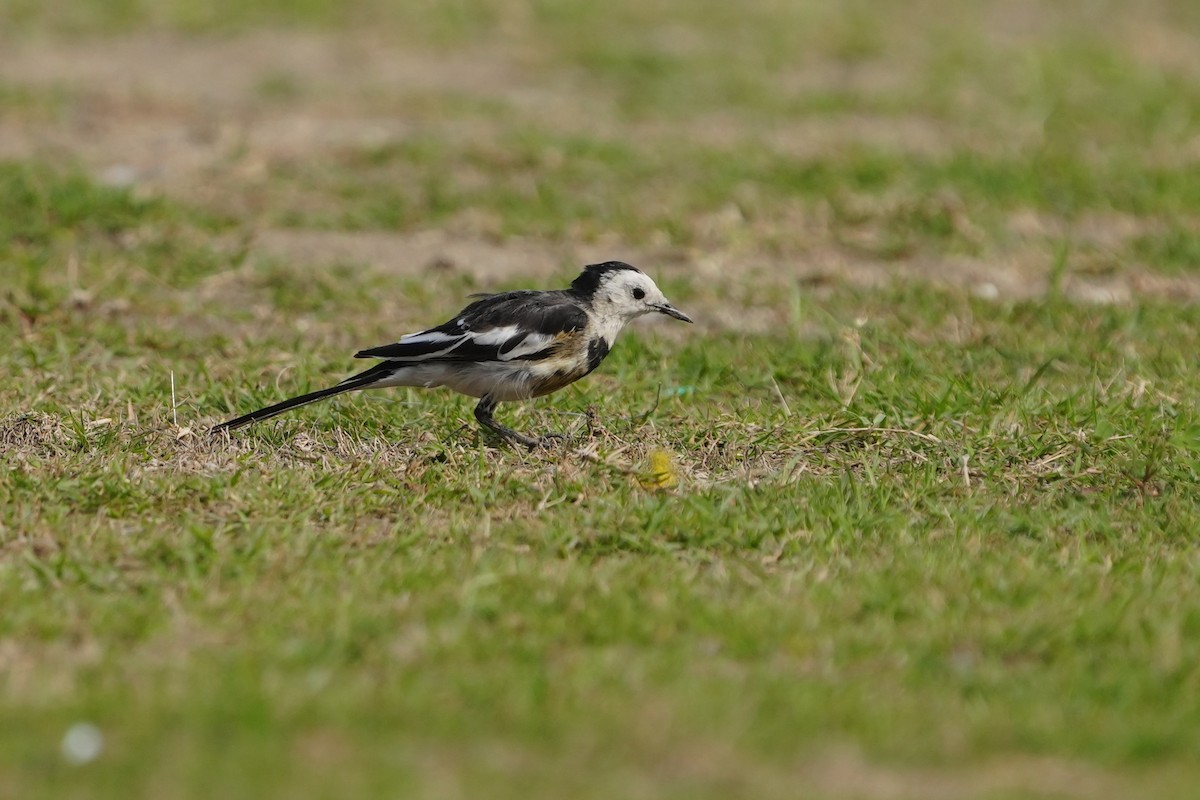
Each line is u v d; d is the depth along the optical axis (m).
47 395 13.34
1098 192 20.78
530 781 7.89
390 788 7.73
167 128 23.00
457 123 23.95
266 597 9.80
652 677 8.91
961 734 8.43
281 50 28.20
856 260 18.70
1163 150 23.08
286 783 7.75
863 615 9.85
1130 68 27.61
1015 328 16.09
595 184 20.98
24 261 16.73
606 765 8.08
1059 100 25.52
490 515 11.30
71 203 18.44
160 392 13.60
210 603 9.71
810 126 24.25
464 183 20.86
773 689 8.80
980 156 21.97
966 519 11.45
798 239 19.00
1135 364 14.91
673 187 20.81
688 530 11.05
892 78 27.30
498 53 28.50
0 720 8.29
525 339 12.62
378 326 15.89
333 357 14.92
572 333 12.80
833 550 10.89
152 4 30.33
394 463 12.30
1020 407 13.27
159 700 8.47
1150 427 12.94
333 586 10.04
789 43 29.20
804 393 14.21
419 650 9.20
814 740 8.34
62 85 24.92
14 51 27.11
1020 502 11.92
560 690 8.71
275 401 13.55
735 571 10.52
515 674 8.91
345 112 24.39
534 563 10.48
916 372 14.55
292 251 18.22
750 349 15.39
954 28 30.80
